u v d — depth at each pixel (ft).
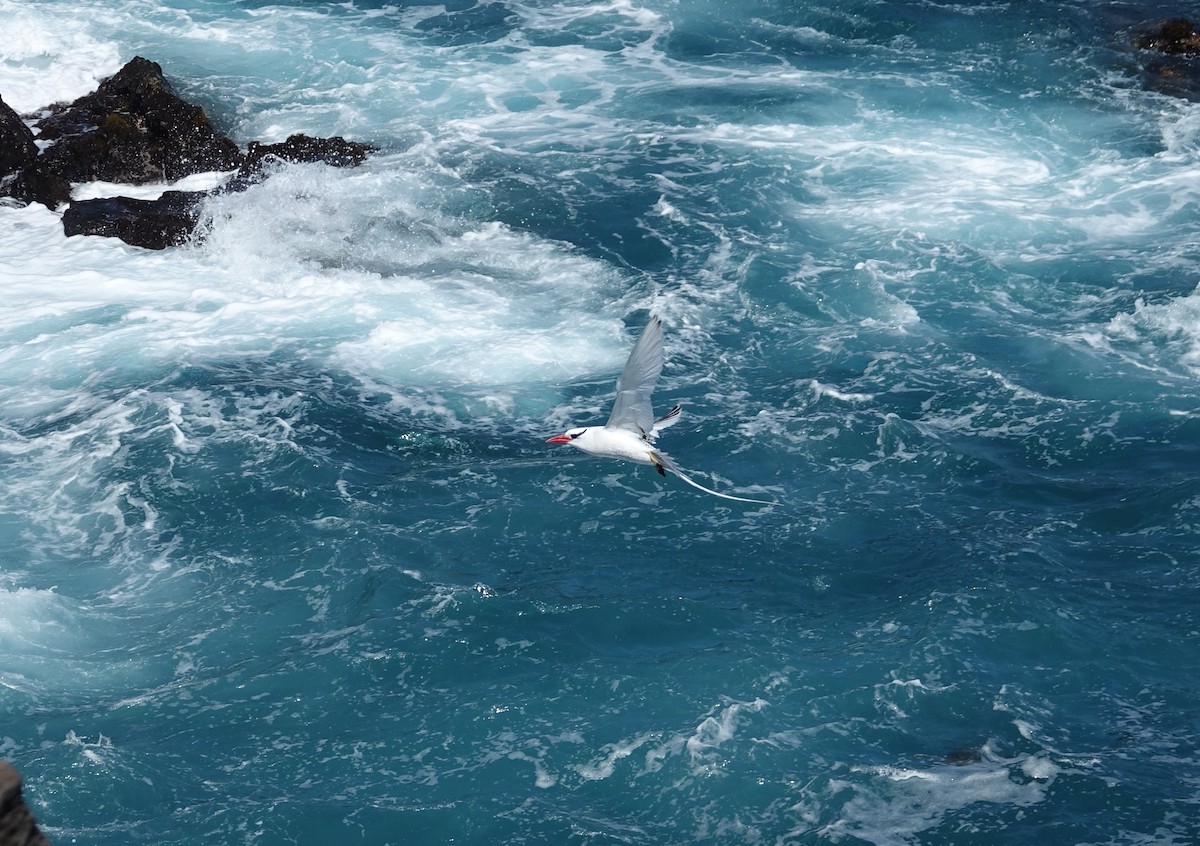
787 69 182.09
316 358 120.06
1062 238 136.15
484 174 154.61
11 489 100.89
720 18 198.70
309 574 90.74
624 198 148.87
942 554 91.25
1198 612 84.69
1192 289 124.26
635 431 46.14
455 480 101.65
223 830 70.08
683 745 74.74
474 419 110.73
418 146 162.40
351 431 108.47
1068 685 79.36
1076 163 153.17
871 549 92.68
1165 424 105.60
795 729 76.23
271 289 133.18
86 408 111.96
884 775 72.49
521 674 81.30
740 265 133.80
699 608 86.33
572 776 73.72
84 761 73.51
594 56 188.24
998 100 169.99
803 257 135.33
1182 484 96.58
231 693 80.23
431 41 194.59
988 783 71.82
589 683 80.38
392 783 73.46
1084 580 88.22
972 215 140.97
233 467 102.94
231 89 179.01
